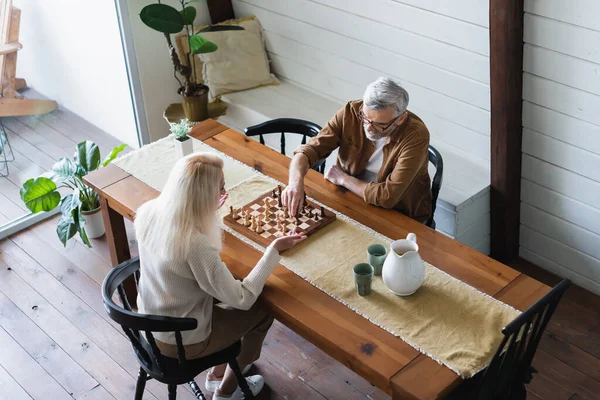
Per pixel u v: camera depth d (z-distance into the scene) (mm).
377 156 2947
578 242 3523
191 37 4000
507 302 2346
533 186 3551
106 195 3004
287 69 4547
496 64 3201
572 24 2961
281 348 3254
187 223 2250
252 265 2555
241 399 2941
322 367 3152
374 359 2143
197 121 4309
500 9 3053
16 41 3744
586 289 3615
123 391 3062
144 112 4523
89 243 3691
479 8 3271
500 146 3418
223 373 3002
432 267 2510
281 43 4457
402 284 2324
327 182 3008
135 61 4305
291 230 2684
